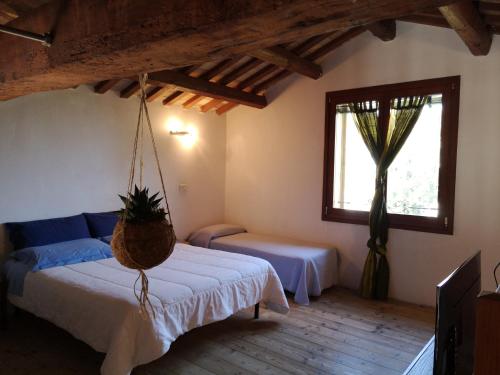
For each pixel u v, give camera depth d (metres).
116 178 4.46
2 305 3.34
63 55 1.94
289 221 5.14
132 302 2.46
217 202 5.73
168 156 5.02
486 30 3.33
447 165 3.86
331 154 4.69
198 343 3.11
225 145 5.80
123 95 4.44
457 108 3.79
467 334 1.53
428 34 3.95
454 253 3.86
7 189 3.61
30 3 2.48
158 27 1.53
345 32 4.32
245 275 3.28
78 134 4.11
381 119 4.27
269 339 3.21
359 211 4.50
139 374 2.63
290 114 5.07
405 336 3.30
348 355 2.96
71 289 2.76
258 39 1.49
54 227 3.74
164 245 1.75
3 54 2.33
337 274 4.67
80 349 3.00
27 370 2.69
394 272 4.23
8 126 3.59
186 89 4.23
